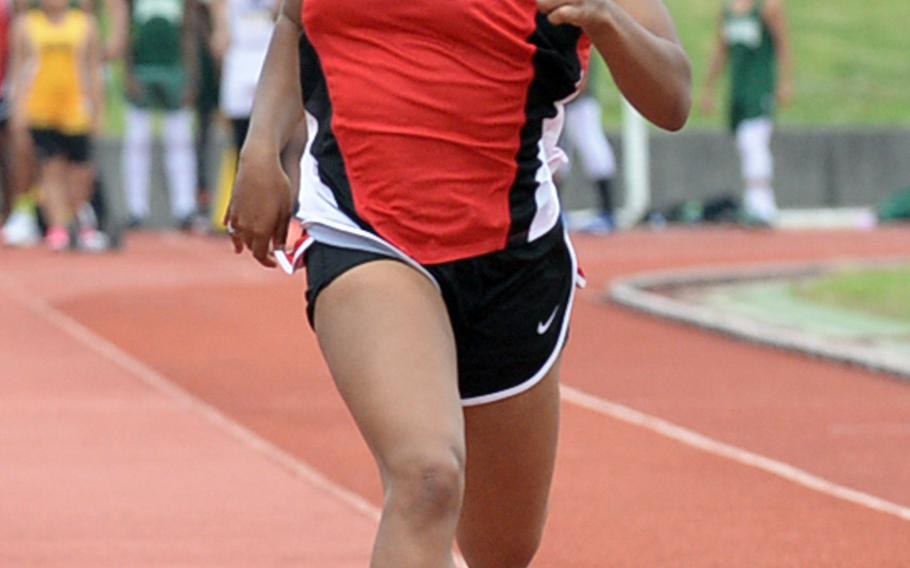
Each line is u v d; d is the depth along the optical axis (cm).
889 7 7006
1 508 1853
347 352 1068
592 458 2134
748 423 2372
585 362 2844
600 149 4894
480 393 1141
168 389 2542
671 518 1838
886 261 4256
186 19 4750
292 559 1673
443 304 1099
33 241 4519
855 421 2397
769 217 5134
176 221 4925
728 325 3134
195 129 5119
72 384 2569
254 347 2894
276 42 1169
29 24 4275
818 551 1709
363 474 2034
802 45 6762
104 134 5534
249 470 2048
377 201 1098
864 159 6038
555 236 1139
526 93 1108
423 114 1095
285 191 1150
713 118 6206
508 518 1194
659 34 1128
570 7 1056
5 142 4541
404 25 1095
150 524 1797
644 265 4172
